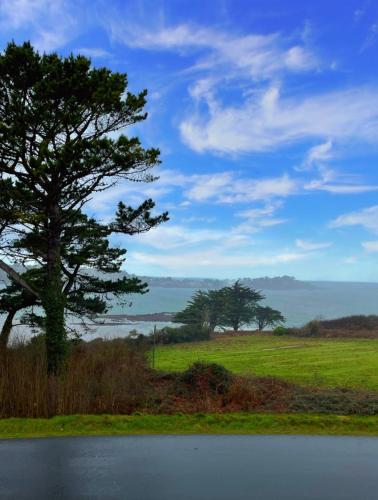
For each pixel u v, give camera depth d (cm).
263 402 1213
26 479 677
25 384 1151
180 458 778
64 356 1450
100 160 1399
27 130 1427
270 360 2175
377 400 1189
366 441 887
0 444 864
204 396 1248
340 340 3281
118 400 1181
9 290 1708
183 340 3297
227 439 902
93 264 1764
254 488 644
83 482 666
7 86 1433
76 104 1457
